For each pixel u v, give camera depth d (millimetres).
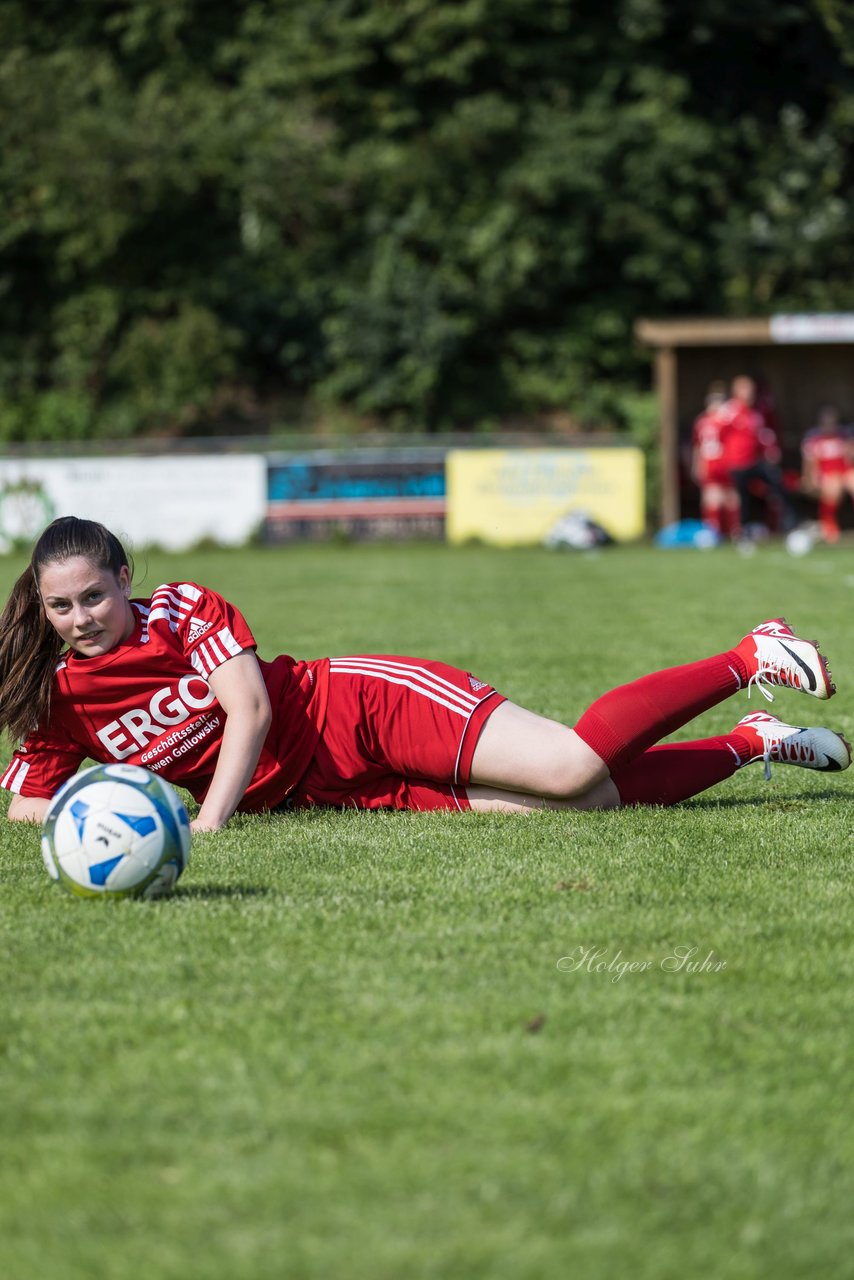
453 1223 5289
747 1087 6402
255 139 84062
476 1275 4965
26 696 11477
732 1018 7215
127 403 83062
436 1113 6125
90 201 81875
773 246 86500
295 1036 6957
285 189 83750
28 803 12383
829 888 9695
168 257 85375
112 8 89375
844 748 12672
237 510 63094
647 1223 5289
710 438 62594
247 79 86562
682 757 12508
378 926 8773
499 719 11797
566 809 12148
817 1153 5820
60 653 11766
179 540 62781
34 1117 6156
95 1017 7254
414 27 85750
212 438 82938
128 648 11344
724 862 10438
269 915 9008
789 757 12664
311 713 12023
